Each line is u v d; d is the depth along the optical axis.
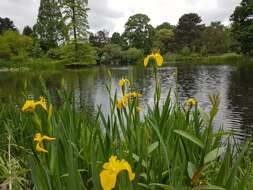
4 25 97.12
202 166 2.08
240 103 15.32
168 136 2.55
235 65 45.53
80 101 17.33
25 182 3.30
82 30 50.16
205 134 2.22
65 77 33.34
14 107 5.25
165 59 72.31
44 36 69.69
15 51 59.34
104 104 15.80
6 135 4.40
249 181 2.26
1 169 3.48
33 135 3.13
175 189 1.96
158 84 2.79
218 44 80.19
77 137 3.25
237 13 55.62
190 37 82.56
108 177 1.35
